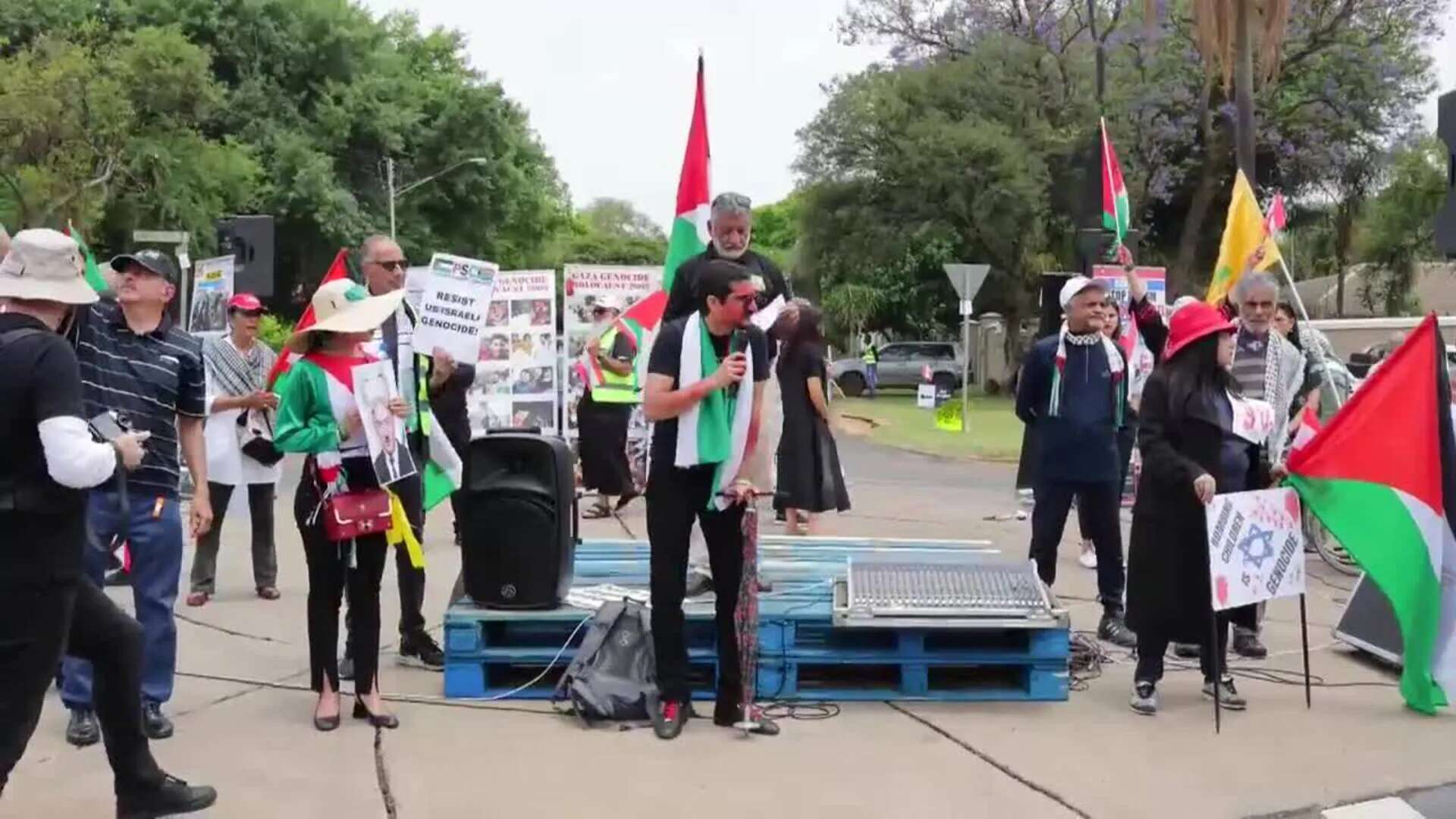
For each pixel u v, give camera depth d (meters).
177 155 32.94
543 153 52.59
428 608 8.01
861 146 37.22
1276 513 5.90
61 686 5.44
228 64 42.53
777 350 7.82
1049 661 5.99
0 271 4.04
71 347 4.00
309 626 5.55
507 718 5.70
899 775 5.02
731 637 5.55
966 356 24.91
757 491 5.41
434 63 52.75
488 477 6.00
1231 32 18.09
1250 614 6.85
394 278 6.29
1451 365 13.95
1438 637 5.93
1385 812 4.70
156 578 5.35
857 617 5.79
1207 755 5.31
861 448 22.05
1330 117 34.28
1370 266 38.88
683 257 6.65
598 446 11.65
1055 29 35.84
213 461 7.95
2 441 3.75
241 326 8.00
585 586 6.58
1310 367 8.41
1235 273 10.07
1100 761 5.21
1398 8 32.81
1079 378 7.01
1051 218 36.44
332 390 5.27
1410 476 6.00
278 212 40.75
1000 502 14.01
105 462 3.79
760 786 4.88
